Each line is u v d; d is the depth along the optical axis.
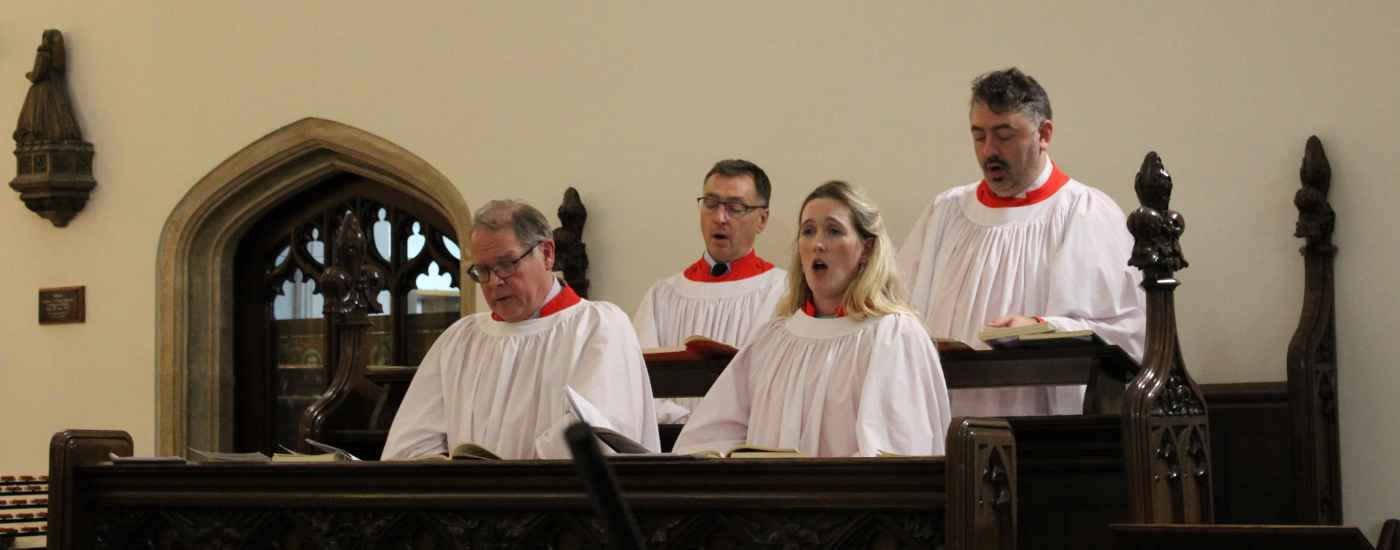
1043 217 7.59
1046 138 7.65
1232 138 8.52
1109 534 6.10
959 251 7.82
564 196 10.70
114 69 12.95
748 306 9.11
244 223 12.82
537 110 11.10
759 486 4.65
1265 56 8.45
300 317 12.94
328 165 12.25
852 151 9.83
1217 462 8.05
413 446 6.55
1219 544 4.79
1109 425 5.97
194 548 5.65
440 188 11.45
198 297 12.76
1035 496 6.27
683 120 10.52
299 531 5.42
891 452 5.27
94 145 12.95
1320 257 8.05
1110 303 7.22
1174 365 6.06
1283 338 8.23
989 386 6.46
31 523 8.84
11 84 13.30
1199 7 8.69
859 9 9.91
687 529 4.75
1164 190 6.12
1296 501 7.68
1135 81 8.86
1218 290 8.47
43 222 13.14
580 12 11.02
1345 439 7.99
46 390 12.98
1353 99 8.15
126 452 6.20
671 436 7.73
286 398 12.91
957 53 9.52
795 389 5.73
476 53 11.40
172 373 12.51
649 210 10.56
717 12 10.48
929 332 6.23
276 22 12.27
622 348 6.36
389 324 12.32
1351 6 8.20
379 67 11.77
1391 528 6.98
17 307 13.20
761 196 9.27
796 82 10.09
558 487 4.93
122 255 12.75
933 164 9.53
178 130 12.61
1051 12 9.20
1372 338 7.96
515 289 6.48
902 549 4.44
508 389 6.46
